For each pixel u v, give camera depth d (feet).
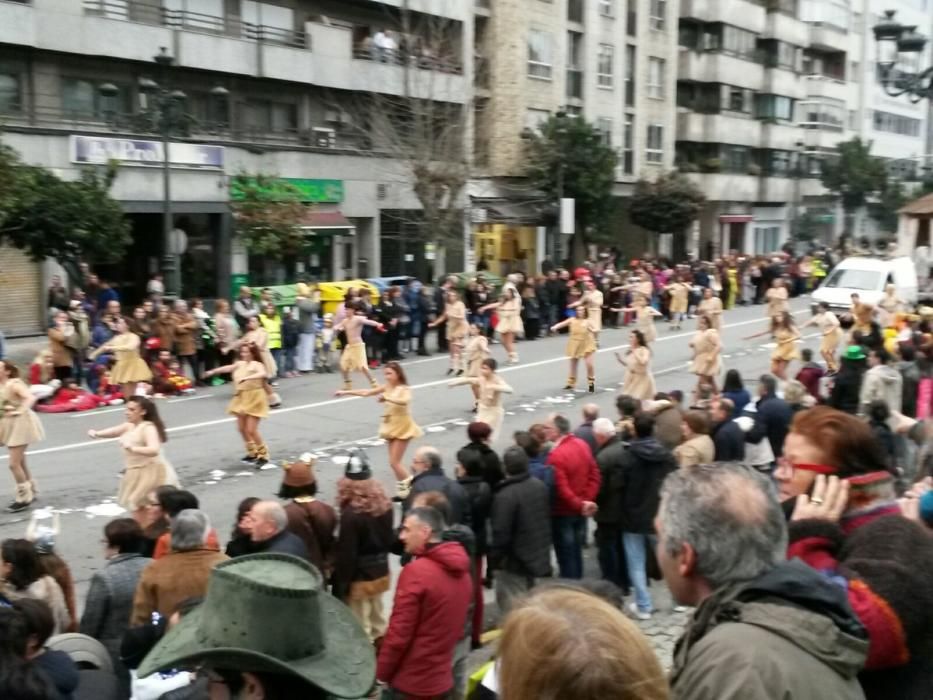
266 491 42.86
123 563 20.33
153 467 34.19
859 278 102.78
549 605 7.02
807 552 10.63
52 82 89.56
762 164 201.05
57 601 19.40
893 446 29.60
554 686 6.53
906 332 60.70
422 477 27.04
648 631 28.19
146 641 16.44
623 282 105.60
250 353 47.21
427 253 115.34
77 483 43.52
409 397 41.96
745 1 187.21
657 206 152.46
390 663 19.24
